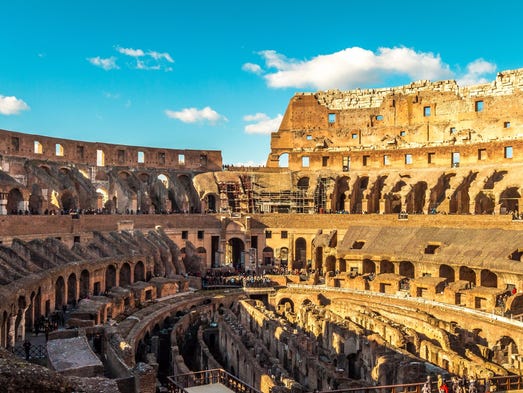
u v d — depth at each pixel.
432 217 84.12
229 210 100.69
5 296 38.44
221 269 87.81
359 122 112.31
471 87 101.88
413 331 48.47
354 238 84.25
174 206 101.12
